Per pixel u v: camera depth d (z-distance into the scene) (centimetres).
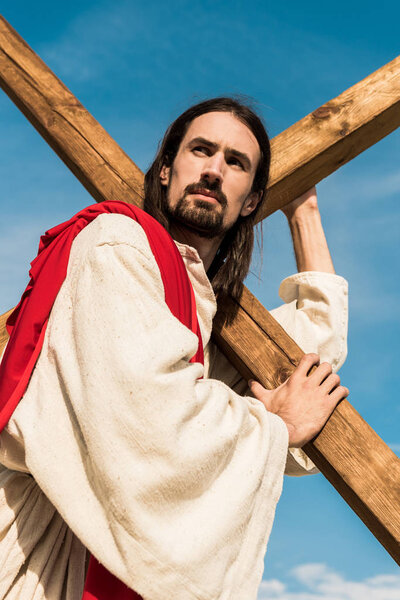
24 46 233
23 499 142
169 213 192
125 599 132
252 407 153
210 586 126
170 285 159
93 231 153
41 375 141
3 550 138
